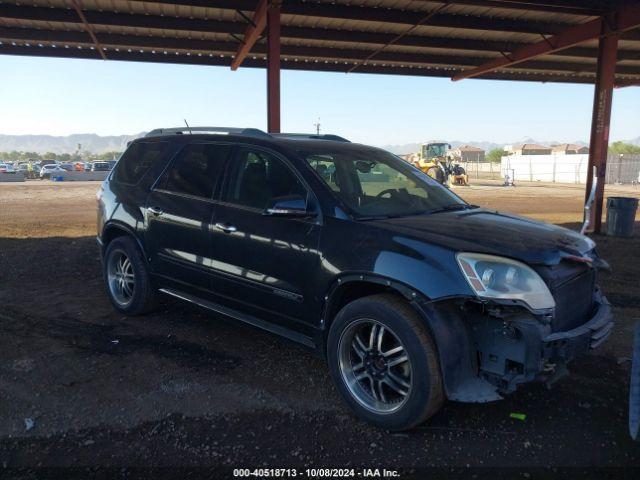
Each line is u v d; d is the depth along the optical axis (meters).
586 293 3.71
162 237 4.95
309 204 3.84
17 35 13.36
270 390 3.94
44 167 55.25
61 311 5.77
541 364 3.05
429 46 14.45
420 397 3.14
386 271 3.27
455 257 3.13
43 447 3.15
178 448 3.16
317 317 3.72
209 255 4.47
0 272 7.71
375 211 3.88
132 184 5.48
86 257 8.89
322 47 15.26
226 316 4.43
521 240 3.43
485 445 3.23
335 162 4.26
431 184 4.79
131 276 5.52
